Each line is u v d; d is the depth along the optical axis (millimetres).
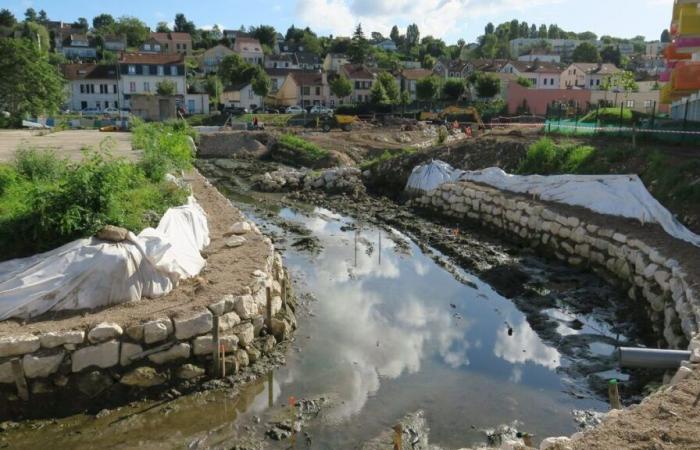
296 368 10438
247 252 13188
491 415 9031
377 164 30859
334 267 16828
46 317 9461
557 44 174500
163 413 8891
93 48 121188
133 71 78000
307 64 124688
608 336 11805
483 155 27094
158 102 59000
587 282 15039
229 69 91062
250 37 137875
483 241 19594
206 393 9414
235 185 32719
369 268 16766
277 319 11570
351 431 8523
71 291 9789
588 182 18328
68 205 10914
